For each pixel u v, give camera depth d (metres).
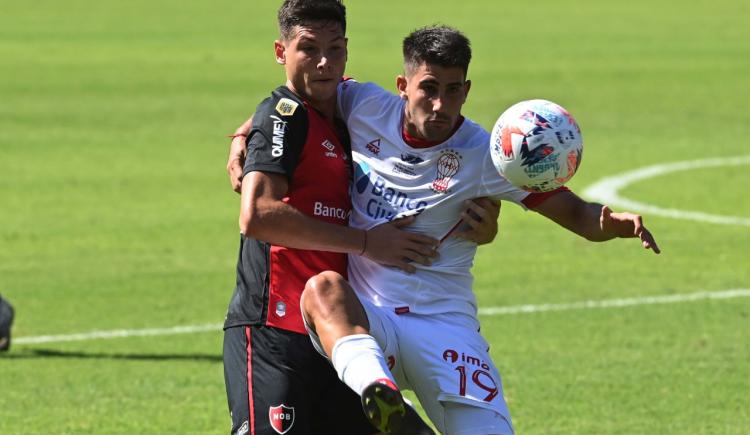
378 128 20.16
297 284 19.83
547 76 93.94
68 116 76.12
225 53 106.44
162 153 64.94
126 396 29.31
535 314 36.69
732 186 57.38
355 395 20.08
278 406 19.58
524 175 18.59
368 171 20.14
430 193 19.83
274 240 19.09
